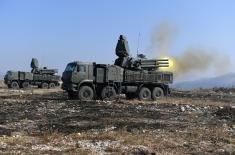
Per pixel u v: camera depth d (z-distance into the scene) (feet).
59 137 61.98
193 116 91.86
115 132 66.64
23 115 89.15
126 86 135.54
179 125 77.00
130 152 52.70
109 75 132.26
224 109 95.81
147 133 66.90
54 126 73.92
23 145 55.67
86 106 107.34
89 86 130.82
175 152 53.57
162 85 140.26
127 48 137.90
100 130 69.67
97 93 132.36
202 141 61.31
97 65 131.64
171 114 94.89
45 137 61.21
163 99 139.74
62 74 133.28
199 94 172.24
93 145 56.70
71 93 133.39
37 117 86.48
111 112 96.27
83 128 71.72
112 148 54.34
